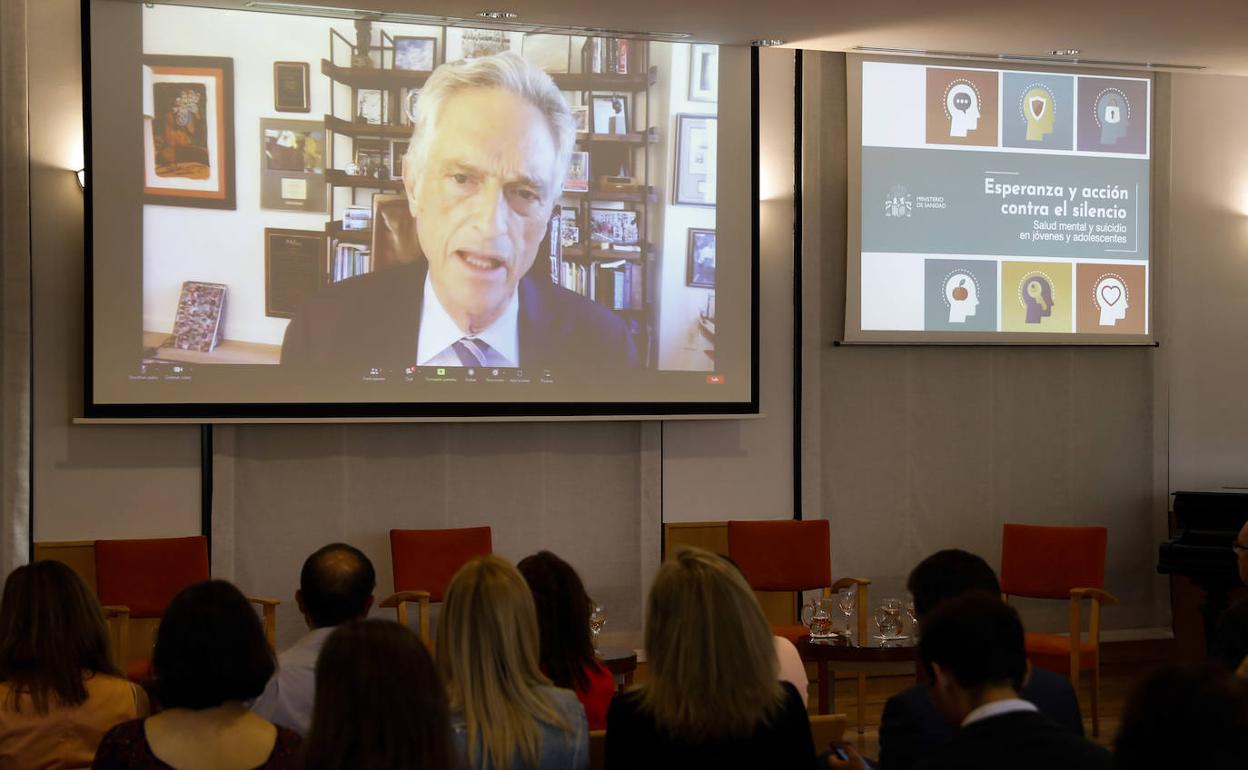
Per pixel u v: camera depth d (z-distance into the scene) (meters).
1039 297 7.73
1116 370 7.97
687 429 7.28
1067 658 5.80
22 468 6.27
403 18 6.61
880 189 7.48
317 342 6.56
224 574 6.54
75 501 6.37
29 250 6.30
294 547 6.67
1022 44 7.17
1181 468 8.09
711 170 7.17
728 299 7.20
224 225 6.44
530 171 6.86
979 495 7.74
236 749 2.28
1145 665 7.29
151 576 5.98
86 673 2.90
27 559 6.28
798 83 7.41
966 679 2.04
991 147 7.64
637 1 6.25
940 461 7.68
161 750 2.25
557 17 6.58
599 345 6.97
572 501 7.11
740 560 6.67
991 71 7.64
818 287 7.44
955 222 7.59
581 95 6.96
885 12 6.46
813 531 6.69
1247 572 4.35
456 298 6.75
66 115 6.38
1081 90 7.79
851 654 5.09
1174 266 8.09
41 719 2.80
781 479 7.43
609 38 7.00
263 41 6.50
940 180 7.56
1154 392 8.02
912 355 7.64
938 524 7.68
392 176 6.67
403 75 6.68
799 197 7.41
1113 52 7.38
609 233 7.00
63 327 6.36
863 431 7.56
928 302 7.55
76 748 2.84
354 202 6.62
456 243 6.75
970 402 7.73
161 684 2.29
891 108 7.48
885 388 7.60
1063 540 6.37
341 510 6.74
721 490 7.33
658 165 7.08
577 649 3.14
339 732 1.83
